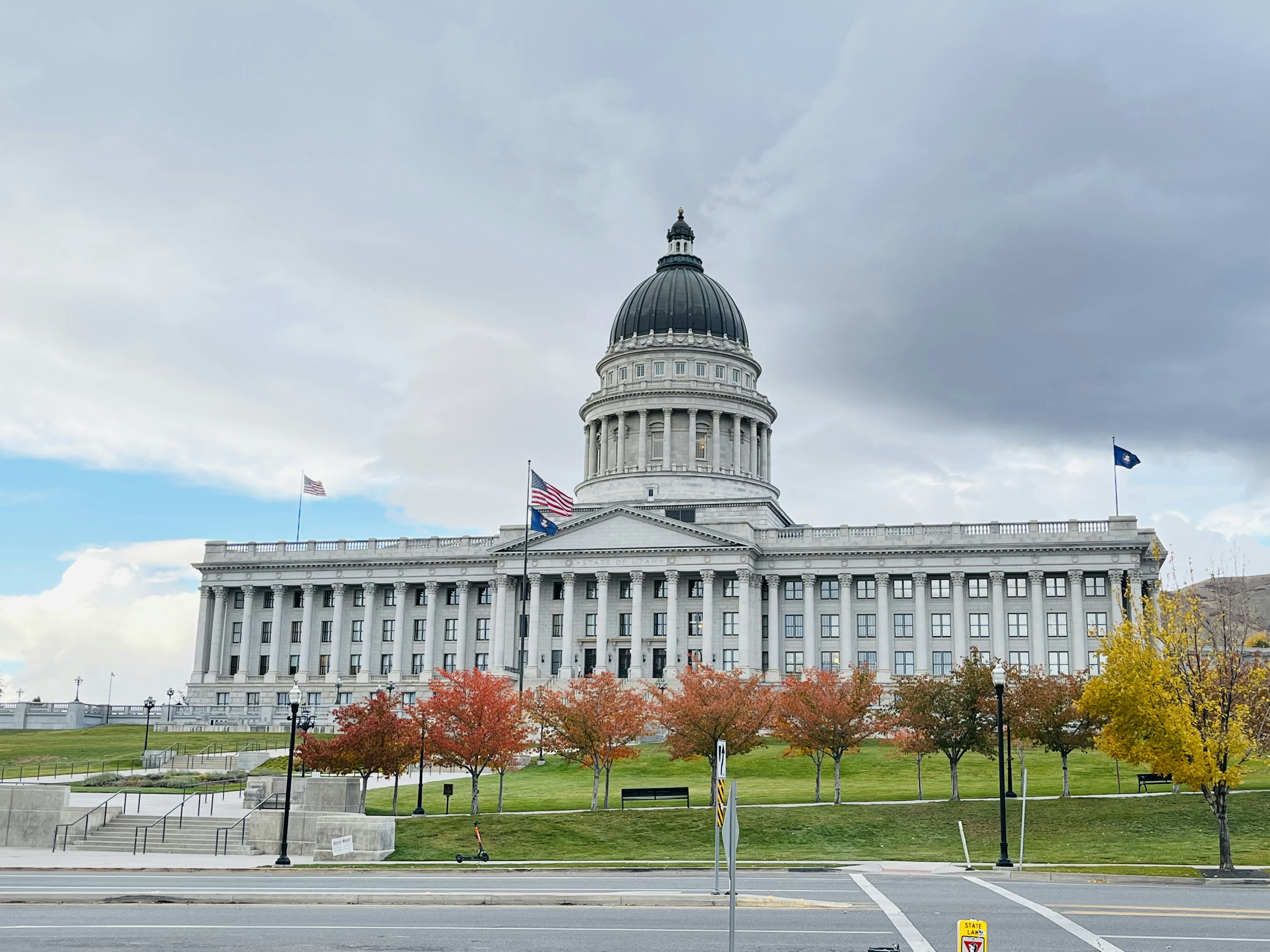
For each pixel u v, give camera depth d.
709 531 128.88
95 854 51.94
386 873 46.09
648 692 107.44
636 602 129.38
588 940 29.31
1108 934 30.55
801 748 74.12
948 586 128.38
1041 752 92.19
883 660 126.00
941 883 42.91
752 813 64.12
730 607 129.25
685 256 170.12
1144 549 122.69
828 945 28.88
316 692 140.00
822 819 62.00
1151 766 66.31
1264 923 32.72
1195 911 34.97
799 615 130.88
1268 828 58.06
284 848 48.72
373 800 73.62
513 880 43.47
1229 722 49.72
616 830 59.41
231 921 32.00
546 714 76.25
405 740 67.00
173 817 56.50
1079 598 123.31
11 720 120.38
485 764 68.88
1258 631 83.00
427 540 142.12
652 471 152.00
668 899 35.88
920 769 78.75
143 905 35.19
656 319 160.88
